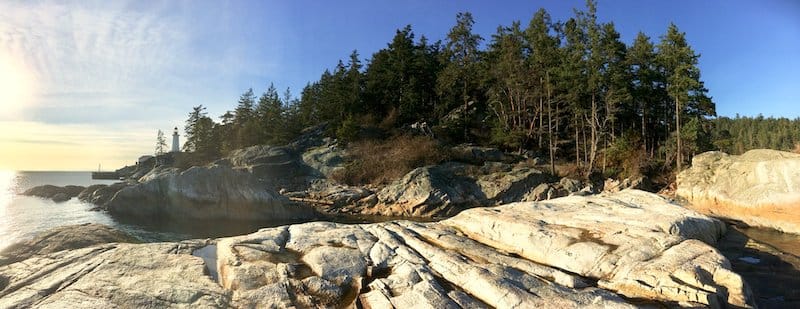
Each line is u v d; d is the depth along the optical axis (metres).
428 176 40.72
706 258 8.31
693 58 42.69
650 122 53.66
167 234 26.34
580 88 44.50
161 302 6.91
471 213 12.57
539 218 11.66
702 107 44.47
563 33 58.38
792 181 20.58
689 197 26.80
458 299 7.37
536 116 54.50
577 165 47.09
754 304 7.54
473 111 63.25
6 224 29.25
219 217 33.12
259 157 49.81
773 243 16.84
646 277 7.90
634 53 46.88
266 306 7.14
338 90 67.19
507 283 7.59
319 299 7.66
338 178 47.53
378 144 54.62
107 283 7.45
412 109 63.78
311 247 10.09
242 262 8.87
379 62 70.00
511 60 51.97
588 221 11.03
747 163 24.06
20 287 7.52
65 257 8.98
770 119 101.06
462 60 61.88
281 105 78.62
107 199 41.06
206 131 79.25
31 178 140.62
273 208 34.78
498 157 50.31
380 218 36.72
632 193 14.41
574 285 7.89
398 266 9.14
